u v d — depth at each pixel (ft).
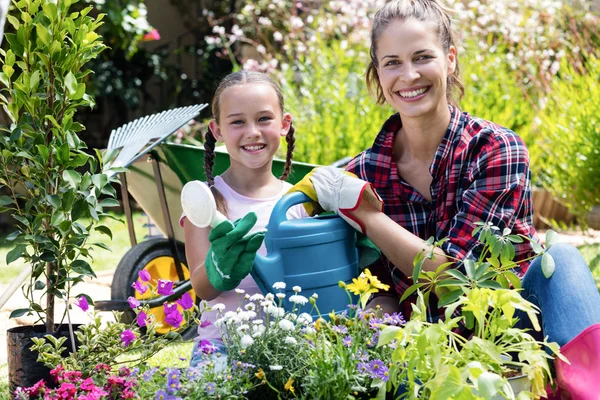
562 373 6.64
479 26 25.32
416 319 6.27
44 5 8.26
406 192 8.76
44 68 8.47
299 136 20.30
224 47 35.55
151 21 38.70
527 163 8.37
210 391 6.47
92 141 36.91
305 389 6.61
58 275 8.26
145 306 8.18
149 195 13.88
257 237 7.13
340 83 20.74
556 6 24.81
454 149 8.53
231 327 7.10
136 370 7.23
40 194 8.21
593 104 21.22
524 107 23.20
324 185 7.93
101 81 32.94
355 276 7.91
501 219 8.11
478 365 5.74
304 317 7.04
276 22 29.76
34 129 8.35
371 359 6.82
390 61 8.49
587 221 21.94
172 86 37.14
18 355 8.14
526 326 7.60
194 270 7.99
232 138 8.78
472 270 6.83
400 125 9.04
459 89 9.33
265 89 8.83
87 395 6.52
